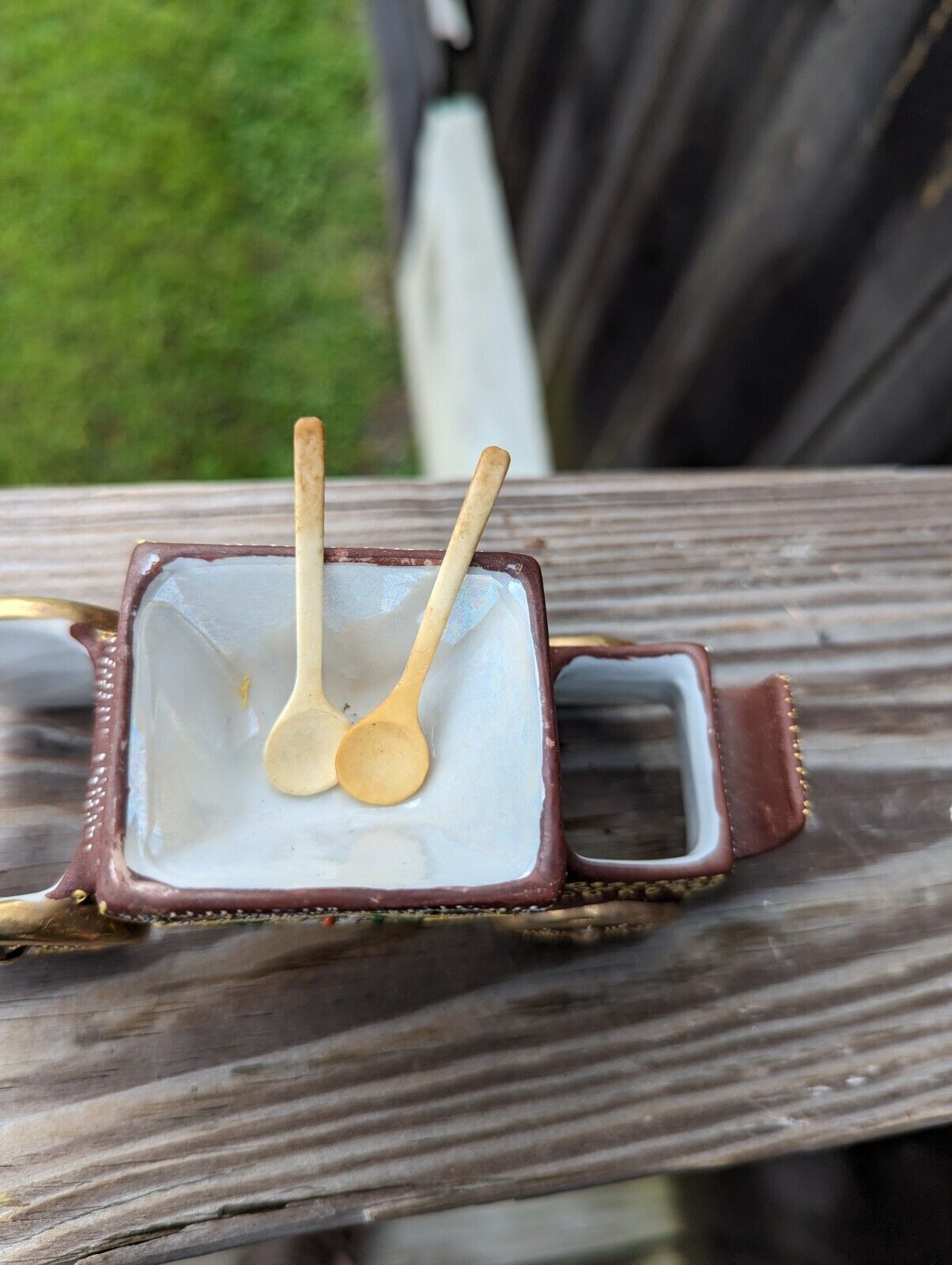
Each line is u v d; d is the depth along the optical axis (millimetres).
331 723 171
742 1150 178
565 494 229
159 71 562
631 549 224
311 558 156
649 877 154
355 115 585
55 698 186
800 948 193
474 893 137
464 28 450
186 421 493
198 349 508
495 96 450
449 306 469
